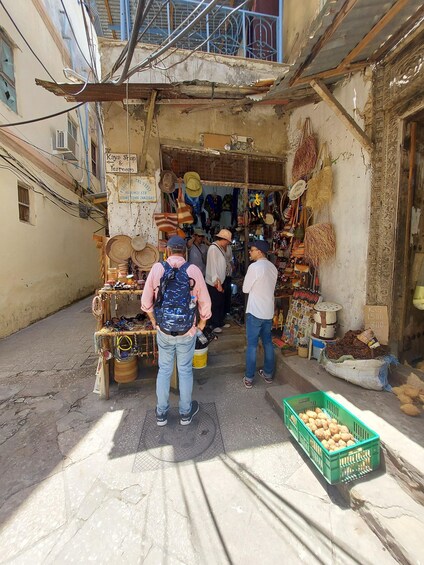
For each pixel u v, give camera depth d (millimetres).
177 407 2709
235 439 2246
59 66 7363
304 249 3453
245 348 3705
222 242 3828
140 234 3365
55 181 7387
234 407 2670
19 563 1388
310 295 3365
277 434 2301
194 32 4352
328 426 2055
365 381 2402
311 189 3244
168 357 2338
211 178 3760
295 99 3297
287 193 3951
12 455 2125
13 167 5504
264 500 1715
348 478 1728
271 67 4020
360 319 2816
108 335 2797
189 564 1382
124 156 3295
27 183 6016
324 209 3285
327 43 2020
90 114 10312
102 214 11016
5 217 5281
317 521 1577
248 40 4676
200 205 4820
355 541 1466
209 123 3578
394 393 2322
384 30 2152
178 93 2891
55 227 7395
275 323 3865
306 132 3502
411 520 1450
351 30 1947
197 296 2369
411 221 2553
